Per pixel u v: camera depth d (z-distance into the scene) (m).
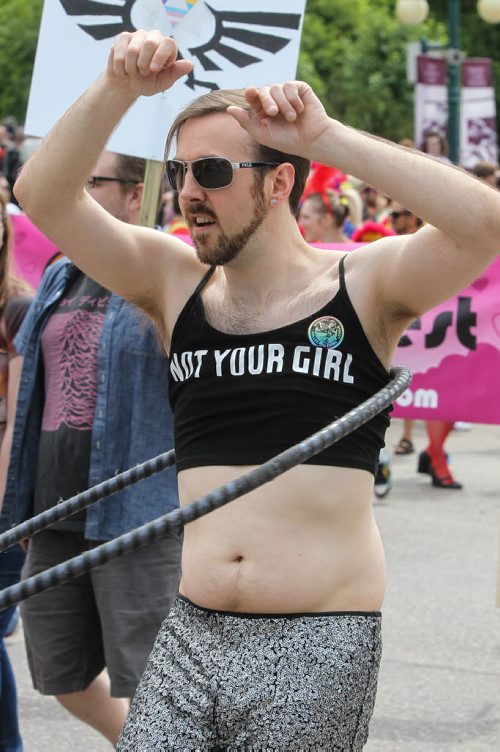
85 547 5.17
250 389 3.50
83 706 5.36
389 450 14.94
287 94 3.29
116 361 5.04
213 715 3.42
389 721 6.59
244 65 5.48
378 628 3.54
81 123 3.58
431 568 9.51
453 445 15.42
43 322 5.23
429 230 3.40
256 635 3.45
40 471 5.20
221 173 3.50
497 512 11.50
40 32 5.48
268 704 3.37
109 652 5.04
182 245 3.94
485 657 7.57
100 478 5.03
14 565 5.64
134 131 5.41
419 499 12.05
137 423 5.02
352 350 3.50
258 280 3.61
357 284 3.52
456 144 25.98
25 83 36.59
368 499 3.56
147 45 3.40
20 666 7.61
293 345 3.50
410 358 7.71
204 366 3.59
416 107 25.39
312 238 11.33
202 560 3.55
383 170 3.29
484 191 3.29
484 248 3.31
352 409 3.48
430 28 40.19
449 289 3.43
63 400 5.14
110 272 3.90
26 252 8.67
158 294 3.94
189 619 3.58
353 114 39.38
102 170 5.43
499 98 46.12
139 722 3.48
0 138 24.16
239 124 3.41
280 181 3.55
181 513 3.00
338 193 11.45
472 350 7.58
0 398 5.62
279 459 3.05
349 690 3.42
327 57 39.50
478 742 6.32
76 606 5.20
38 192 3.70
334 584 3.47
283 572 3.45
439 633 8.00
